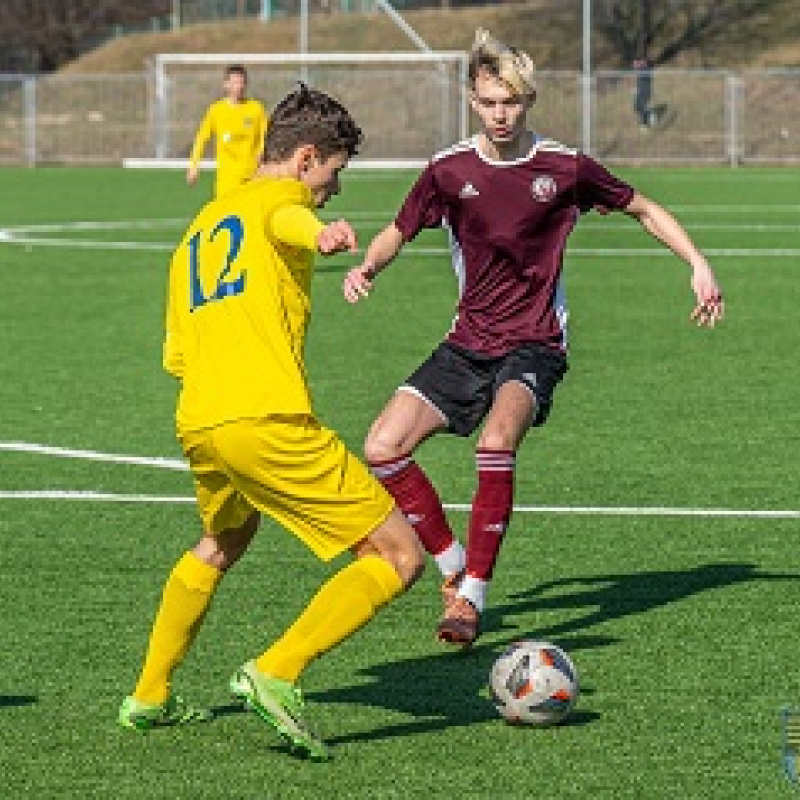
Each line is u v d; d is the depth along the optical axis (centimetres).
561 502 2803
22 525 2641
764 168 13700
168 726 1756
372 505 1655
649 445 3266
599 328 4897
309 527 1664
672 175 12544
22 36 19862
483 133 2114
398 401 2098
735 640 2062
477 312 2111
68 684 1894
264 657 1645
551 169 2078
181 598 1727
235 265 1664
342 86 14762
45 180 12350
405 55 14375
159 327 4956
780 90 14350
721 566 2412
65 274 6334
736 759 1656
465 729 1747
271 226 1644
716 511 2736
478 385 2103
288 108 1709
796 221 8394
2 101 15600
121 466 3077
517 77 2039
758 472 3023
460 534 2609
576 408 3659
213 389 1653
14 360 4350
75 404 3719
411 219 2112
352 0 17125
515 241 2081
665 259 6825
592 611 2197
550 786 1587
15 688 1880
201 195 10619
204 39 17512
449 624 1956
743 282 5994
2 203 9969
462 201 2084
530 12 16725
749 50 16100
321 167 1711
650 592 2283
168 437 3350
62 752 1680
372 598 1644
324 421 3525
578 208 2102
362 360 4338
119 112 15212
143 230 8162
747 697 1845
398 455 2070
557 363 2095
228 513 1722
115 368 4225
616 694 1858
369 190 10744
